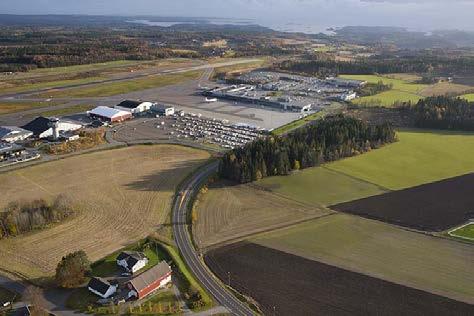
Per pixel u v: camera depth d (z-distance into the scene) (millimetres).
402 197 138625
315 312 87562
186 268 101688
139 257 102312
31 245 111875
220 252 108500
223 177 153875
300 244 112062
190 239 114625
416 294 92688
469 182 150125
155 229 119750
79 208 130750
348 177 153875
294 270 101125
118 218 125500
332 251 108812
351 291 93812
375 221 123688
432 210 129875
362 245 111500
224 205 133500
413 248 110125
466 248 110062
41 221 119875
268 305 89562
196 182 150000
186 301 90500
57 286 95812
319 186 146625
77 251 101375
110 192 141875
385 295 92438
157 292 93562
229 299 91062
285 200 136625
